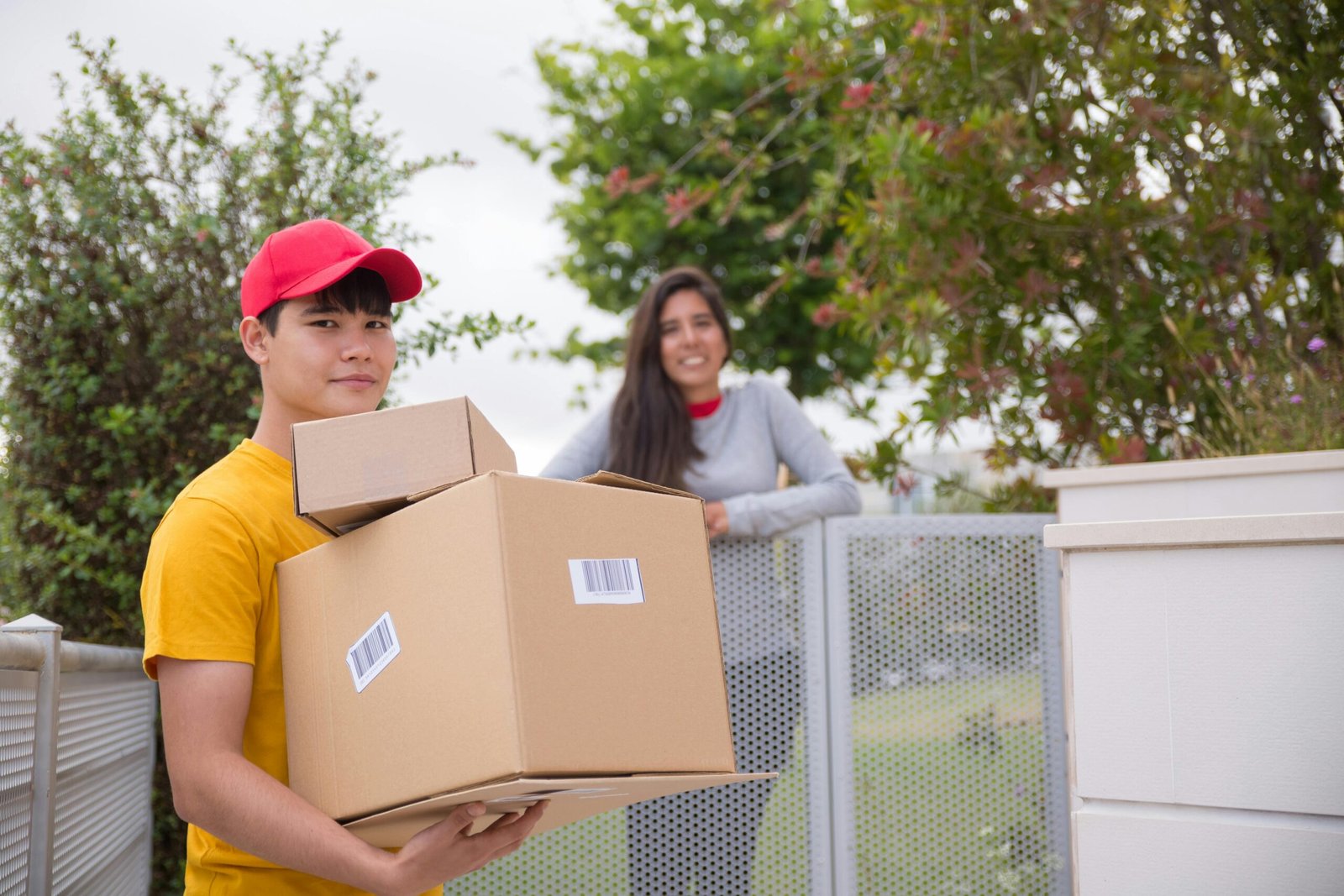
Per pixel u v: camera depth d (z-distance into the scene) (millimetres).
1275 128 2670
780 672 2434
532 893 2426
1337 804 1360
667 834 2422
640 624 1204
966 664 2426
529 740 1046
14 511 2729
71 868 1896
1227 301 2902
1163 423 2910
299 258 1397
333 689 1205
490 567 1091
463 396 1232
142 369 2807
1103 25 2979
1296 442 2359
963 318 3131
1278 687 1407
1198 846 1445
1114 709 1515
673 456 2484
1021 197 2969
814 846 2395
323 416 1422
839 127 3445
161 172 2830
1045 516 2438
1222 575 1451
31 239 2729
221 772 1147
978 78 3020
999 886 2375
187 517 1242
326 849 1119
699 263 9938
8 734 1506
